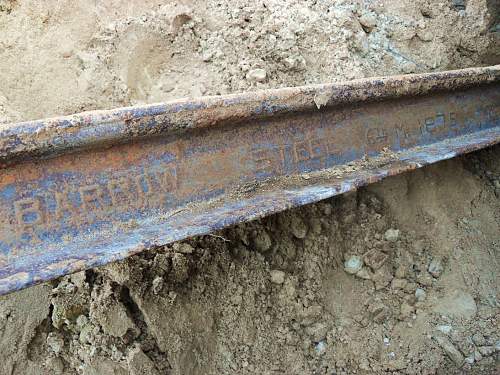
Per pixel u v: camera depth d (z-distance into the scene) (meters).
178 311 0.56
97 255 0.38
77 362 0.54
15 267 0.37
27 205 0.39
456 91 0.64
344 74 0.67
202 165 0.46
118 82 0.58
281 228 0.64
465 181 0.75
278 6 0.67
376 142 0.57
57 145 0.38
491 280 0.68
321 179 0.52
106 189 0.42
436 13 0.77
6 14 0.59
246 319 0.59
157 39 0.60
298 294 0.62
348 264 0.66
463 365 0.62
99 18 0.60
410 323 0.64
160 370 0.54
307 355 0.60
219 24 0.64
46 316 0.55
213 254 0.59
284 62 0.64
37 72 0.57
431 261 0.69
